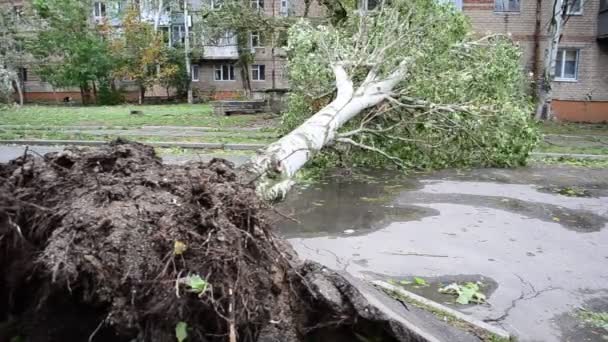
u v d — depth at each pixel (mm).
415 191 6379
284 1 23484
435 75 7562
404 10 8234
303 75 8227
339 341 2385
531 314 3117
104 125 13641
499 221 5113
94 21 28203
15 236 2084
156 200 2160
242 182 2605
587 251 4266
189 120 15141
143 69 26750
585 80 18703
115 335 2080
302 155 4605
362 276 3617
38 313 2184
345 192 6250
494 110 7215
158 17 27938
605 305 3256
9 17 23875
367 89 6852
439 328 2764
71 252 1829
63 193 2260
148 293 1829
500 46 8125
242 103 17125
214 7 15039
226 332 1977
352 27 9211
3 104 20172
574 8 18359
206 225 2070
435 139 7391
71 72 25969
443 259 4027
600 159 9047
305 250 4184
